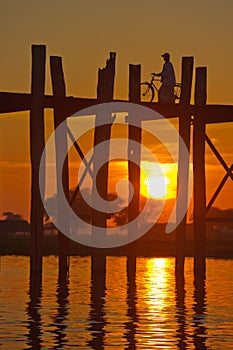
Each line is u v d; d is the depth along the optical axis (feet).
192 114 204.23
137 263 255.91
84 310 147.84
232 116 207.10
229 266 246.06
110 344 121.80
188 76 201.87
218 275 212.43
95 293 170.50
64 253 209.67
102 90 198.08
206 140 205.98
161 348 119.85
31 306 151.33
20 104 196.65
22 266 234.79
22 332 128.16
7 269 223.71
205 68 203.31
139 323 136.36
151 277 205.05
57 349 118.42
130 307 151.94
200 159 205.67
